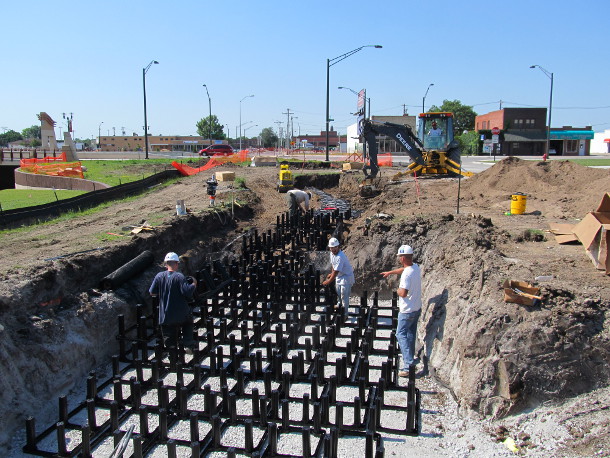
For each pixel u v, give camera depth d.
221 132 95.31
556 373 6.47
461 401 6.95
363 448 6.37
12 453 6.31
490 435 6.33
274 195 21.28
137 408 7.11
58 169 26.94
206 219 14.44
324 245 13.71
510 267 8.30
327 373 8.26
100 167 30.05
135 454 5.90
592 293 7.13
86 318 8.59
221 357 8.09
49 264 8.84
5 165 34.12
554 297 7.07
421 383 7.95
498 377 6.64
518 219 13.15
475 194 18.06
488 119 65.50
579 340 6.56
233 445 6.46
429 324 8.73
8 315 7.40
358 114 21.00
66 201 15.20
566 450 5.76
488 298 7.45
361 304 11.03
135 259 10.44
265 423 6.77
